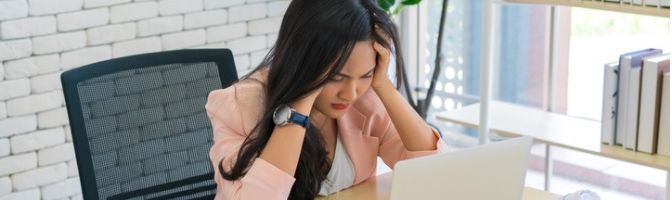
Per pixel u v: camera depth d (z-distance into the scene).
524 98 3.59
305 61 1.77
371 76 1.88
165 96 2.11
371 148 2.09
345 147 2.04
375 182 2.07
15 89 2.88
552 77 3.47
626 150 2.75
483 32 2.98
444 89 3.86
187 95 2.14
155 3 3.11
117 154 2.02
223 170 1.84
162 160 2.10
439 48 3.40
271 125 1.84
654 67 2.62
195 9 3.20
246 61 3.40
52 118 3.00
